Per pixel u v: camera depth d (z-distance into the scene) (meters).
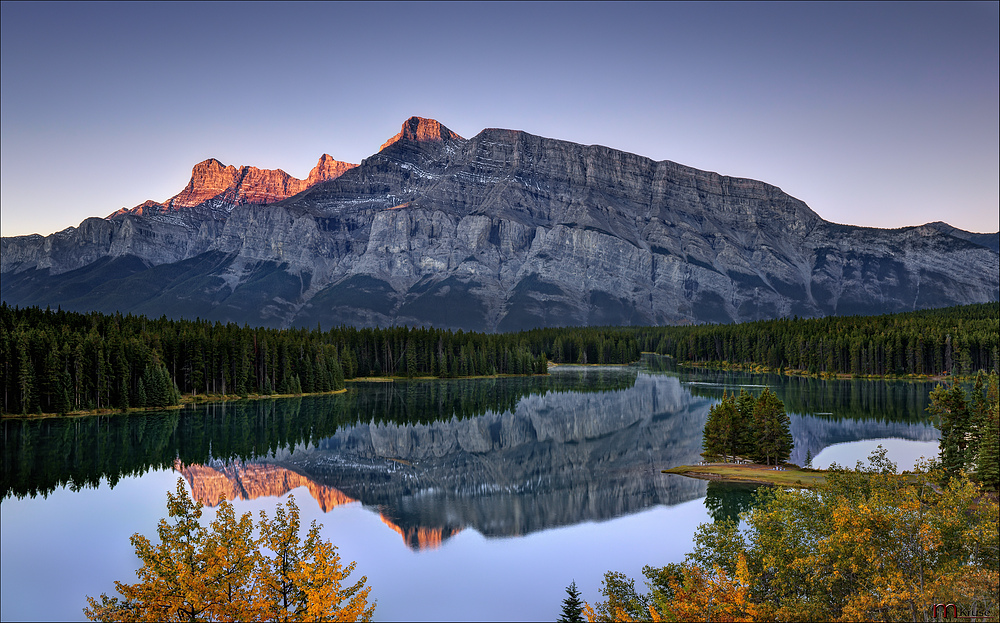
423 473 114.25
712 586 39.38
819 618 38.75
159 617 34.31
